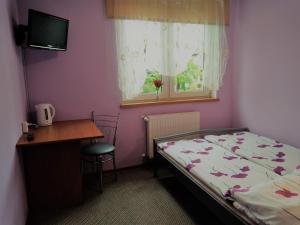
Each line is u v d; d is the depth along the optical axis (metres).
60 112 2.96
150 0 3.03
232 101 3.81
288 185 1.63
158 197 2.61
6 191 1.61
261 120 3.31
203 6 3.29
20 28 2.36
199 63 3.45
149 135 3.27
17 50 2.40
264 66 3.18
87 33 2.93
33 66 2.78
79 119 3.04
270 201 1.47
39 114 2.71
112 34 3.02
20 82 2.44
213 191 1.93
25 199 2.30
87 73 2.99
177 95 3.53
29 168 2.35
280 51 2.94
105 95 3.11
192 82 3.54
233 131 3.43
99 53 3.01
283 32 2.88
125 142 3.29
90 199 2.59
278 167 2.20
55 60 2.85
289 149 2.64
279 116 3.04
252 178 2.01
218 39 3.42
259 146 2.76
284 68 2.91
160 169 3.33
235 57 3.65
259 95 3.30
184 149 2.75
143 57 3.11
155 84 3.26
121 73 3.04
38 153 2.35
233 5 3.55
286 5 2.81
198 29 3.33
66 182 2.45
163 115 3.31
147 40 3.10
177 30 3.23
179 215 2.29
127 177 3.11
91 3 2.89
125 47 3.01
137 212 2.35
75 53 2.92
